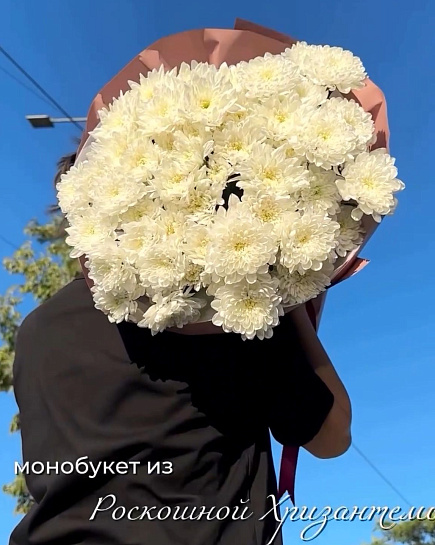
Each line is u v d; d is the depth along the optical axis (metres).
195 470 1.39
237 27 1.77
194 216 1.32
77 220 1.46
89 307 1.56
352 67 1.56
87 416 1.43
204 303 1.35
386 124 1.62
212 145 1.34
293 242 1.30
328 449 1.70
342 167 1.45
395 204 1.44
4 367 7.24
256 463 1.50
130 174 1.36
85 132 1.68
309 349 1.71
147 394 1.44
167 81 1.45
